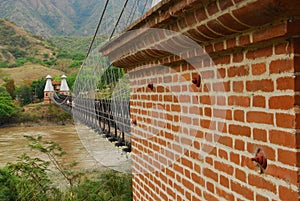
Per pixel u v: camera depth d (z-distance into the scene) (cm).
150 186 345
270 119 166
